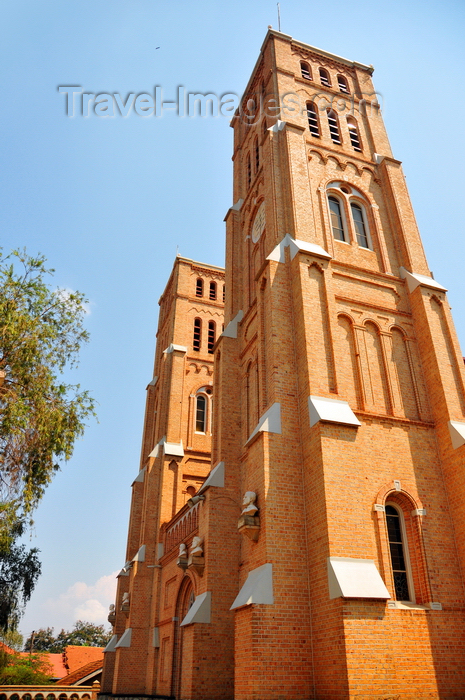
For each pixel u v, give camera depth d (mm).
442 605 16594
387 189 27484
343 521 15953
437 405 20516
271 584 15734
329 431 17281
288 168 25266
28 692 17391
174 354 42500
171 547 30891
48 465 21031
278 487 17328
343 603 14273
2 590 27469
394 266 24781
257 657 14609
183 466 37719
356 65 34062
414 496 18312
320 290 21062
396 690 13656
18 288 22672
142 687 31266
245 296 27625
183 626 20344
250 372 24094
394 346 21938
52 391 22172
